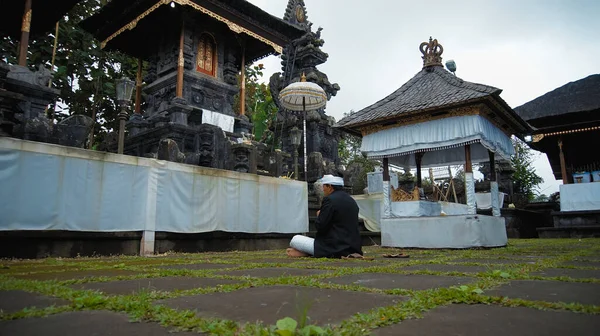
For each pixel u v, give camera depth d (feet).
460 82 31.71
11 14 47.93
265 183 31.24
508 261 17.25
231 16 54.75
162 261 18.17
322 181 21.39
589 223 53.93
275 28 60.95
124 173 23.16
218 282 10.50
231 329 5.43
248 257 20.98
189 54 53.57
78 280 10.49
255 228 29.96
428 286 9.64
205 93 55.11
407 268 14.48
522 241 43.70
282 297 8.09
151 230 23.84
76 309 6.77
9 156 19.16
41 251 19.93
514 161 92.94
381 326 5.65
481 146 36.52
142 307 6.75
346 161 109.09
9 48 55.31
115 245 22.71
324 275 11.95
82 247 21.36
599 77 62.34
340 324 5.67
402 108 31.81
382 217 33.09
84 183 21.56
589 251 23.89
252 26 57.57
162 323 5.81
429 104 30.09
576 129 58.49
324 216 19.94
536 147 66.54
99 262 17.39
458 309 6.83
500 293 8.46
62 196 20.70
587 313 6.42
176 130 46.21
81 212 21.29
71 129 31.76
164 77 55.21
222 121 55.11
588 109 56.34
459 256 20.92
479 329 5.44
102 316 6.30
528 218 65.21
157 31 58.08
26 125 29.53
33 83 35.53
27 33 39.24
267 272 13.08
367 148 34.27
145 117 57.52
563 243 35.78
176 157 30.32
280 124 70.38
